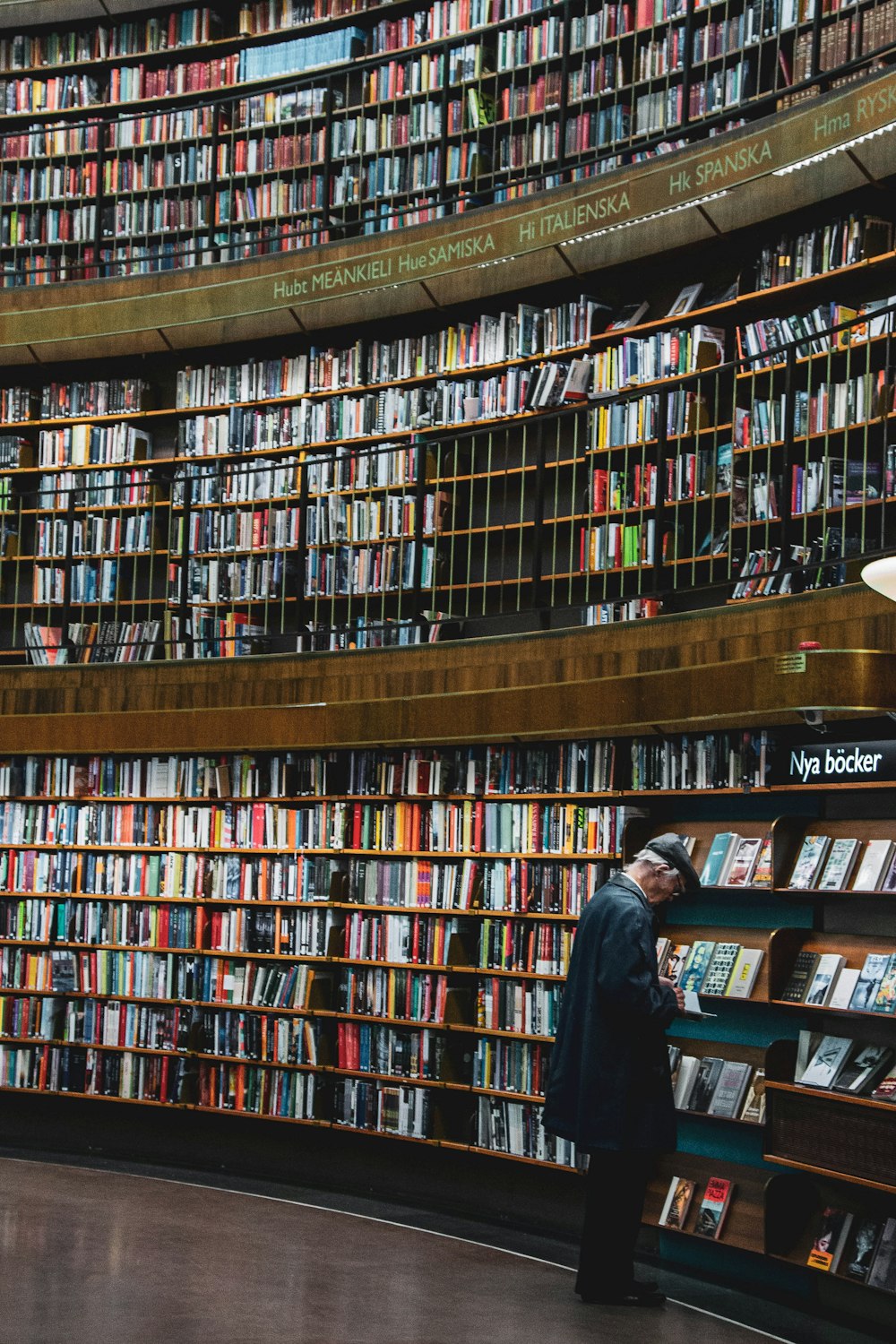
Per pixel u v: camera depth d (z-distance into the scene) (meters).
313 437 9.54
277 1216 6.64
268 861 7.93
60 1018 8.47
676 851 5.33
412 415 9.19
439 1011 7.14
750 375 7.80
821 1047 5.29
